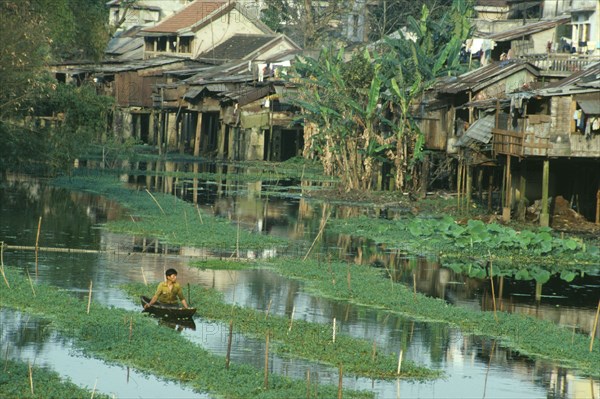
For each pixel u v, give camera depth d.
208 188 88.25
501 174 82.31
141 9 179.88
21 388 26.95
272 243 55.00
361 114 84.38
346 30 147.88
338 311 38.41
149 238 55.09
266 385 28.05
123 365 30.19
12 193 75.00
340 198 80.81
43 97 77.31
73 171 96.75
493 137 64.50
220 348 32.28
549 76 77.62
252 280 44.00
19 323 34.44
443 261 51.72
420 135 80.00
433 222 60.00
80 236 54.62
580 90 59.62
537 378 30.64
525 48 95.88
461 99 79.88
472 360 32.41
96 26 127.88
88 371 29.48
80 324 34.25
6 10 71.56
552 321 38.62
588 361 32.50
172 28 154.88
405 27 118.25
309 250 51.06
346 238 58.91
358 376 29.97
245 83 122.56
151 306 36.66
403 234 59.72
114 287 41.16
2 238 52.53
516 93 62.47
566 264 52.28
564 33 94.44
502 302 41.84
